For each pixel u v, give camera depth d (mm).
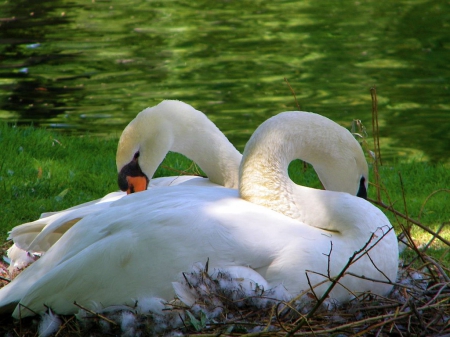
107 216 7836
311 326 6922
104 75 28562
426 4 42750
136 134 10273
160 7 42406
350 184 9023
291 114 8844
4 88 26359
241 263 7270
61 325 7387
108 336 7250
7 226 11266
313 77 28859
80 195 12867
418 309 7078
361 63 31016
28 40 33969
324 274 7316
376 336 7070
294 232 7453
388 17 39812
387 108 24938
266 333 6633
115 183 13648
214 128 10609
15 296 7742
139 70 29500
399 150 20656
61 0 43625
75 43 33688
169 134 10344
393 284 7418
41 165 14305
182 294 7047
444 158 19984
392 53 32719
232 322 6848
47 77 28094
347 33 36406
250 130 22297
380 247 7660
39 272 7961
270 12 41281
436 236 9336
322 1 44250
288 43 34531
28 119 22797
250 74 29188
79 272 7383
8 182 12992
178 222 7379
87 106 24453
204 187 8586
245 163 8453
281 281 7262
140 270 7277
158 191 8359
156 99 25484
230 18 39844
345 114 24219
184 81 28031
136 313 7199
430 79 28609
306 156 8898
